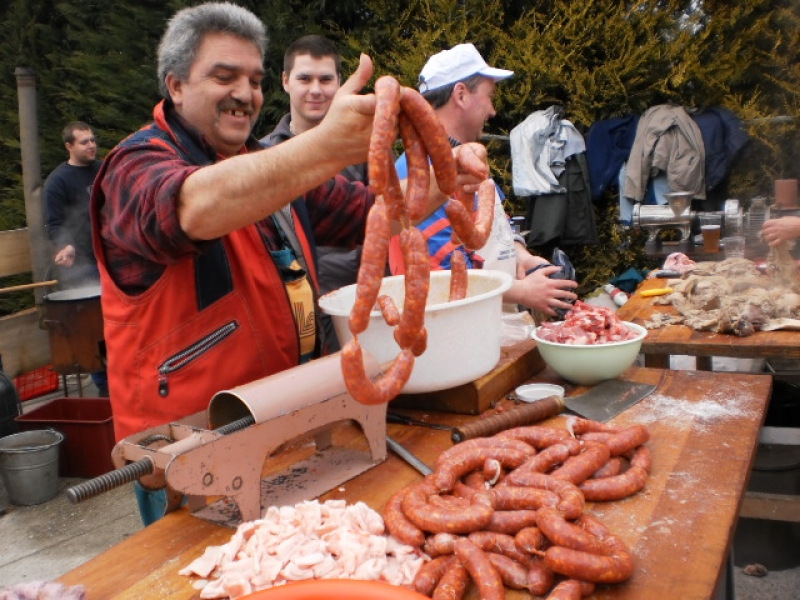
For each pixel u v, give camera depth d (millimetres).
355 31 7797
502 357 2664
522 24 7410
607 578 1407
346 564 1498
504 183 7645
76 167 6312
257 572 1500
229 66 2240
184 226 1847
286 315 2396
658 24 7230
